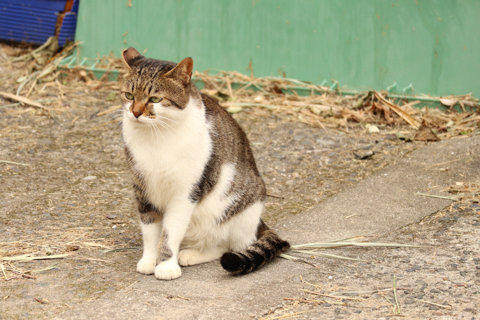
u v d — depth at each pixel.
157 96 3.58
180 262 4.00
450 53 7.47
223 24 8.32
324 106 7.53
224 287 3.57
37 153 6.25
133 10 8.54
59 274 3.71
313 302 3.35
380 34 7.72
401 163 5.97
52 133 6.77
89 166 6.03
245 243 4.27
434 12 7.43
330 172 5.94
